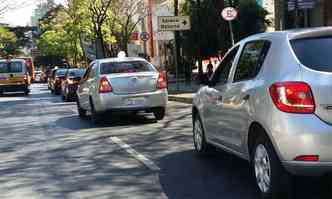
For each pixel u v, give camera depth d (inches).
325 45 251.9
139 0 1994.3
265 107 252.2
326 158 235.6
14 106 1018.1
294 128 237.3
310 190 278.2
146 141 466.9
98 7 1734.7
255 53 284.0
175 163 364.8
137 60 618.2
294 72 244.2
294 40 255.9
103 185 310.0
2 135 561.3
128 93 586.6
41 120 703.7
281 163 244.7
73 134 537.3
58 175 342.6
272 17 1512.1
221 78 329.1
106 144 460.1
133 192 291.6
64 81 1131.9
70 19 2327.8
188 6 1353.3
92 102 608.7
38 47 4133.9
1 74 1561.3
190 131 518.9
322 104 237.5
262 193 263.0
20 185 320.2
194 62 1473.9
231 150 308.5
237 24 1288.1
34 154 426.6
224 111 310.8
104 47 1849.2
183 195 282.4
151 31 2039.9
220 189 291.4
